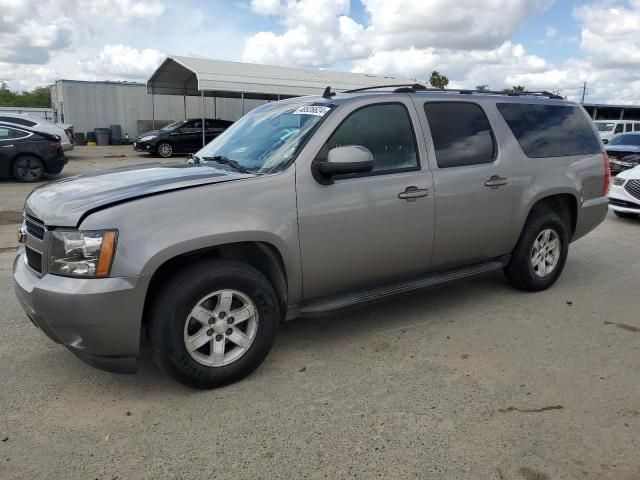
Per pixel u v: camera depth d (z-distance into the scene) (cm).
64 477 257
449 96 454
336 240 371
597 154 557
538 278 520
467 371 363
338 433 292
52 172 1426
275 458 271
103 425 299
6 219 908
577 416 309
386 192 391
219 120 2400
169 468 264
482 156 457
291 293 365
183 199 316
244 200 333
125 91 3153
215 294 324
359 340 414
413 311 476
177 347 314
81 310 291
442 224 428
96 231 294
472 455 273
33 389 338
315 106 404
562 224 525
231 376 338
